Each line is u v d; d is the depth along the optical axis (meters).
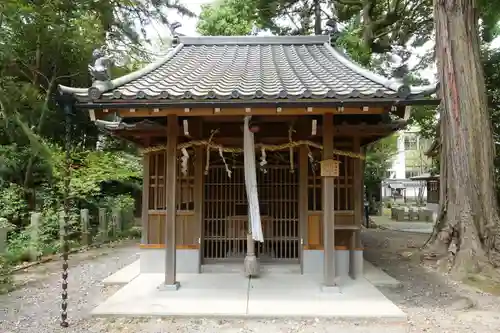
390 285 6.88
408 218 22.67
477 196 8.53
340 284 6.41
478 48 8.96
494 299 6.25
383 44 14.48
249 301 5.50
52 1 10.52
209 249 7.47
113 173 11.52
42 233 9.86
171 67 7.65
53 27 10.48
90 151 11.51
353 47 13.91
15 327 4.84
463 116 8.70
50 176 11.06
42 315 5.31
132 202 15.16
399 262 9.36
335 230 6.95
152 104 5.07
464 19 8.77
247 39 9.88
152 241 7.28
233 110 5.36
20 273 7.96
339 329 4.69
